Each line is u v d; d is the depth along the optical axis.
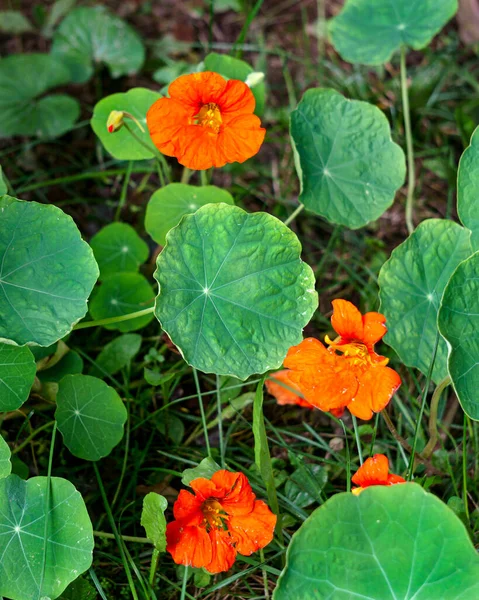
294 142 0.65
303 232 0.77
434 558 0.53
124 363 0.67
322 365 0.57
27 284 0.58
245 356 0.58
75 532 0.57
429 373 0.60
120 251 0.71
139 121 0.69
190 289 0.58
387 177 0.68
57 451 0.66
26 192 0.77
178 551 0.56
